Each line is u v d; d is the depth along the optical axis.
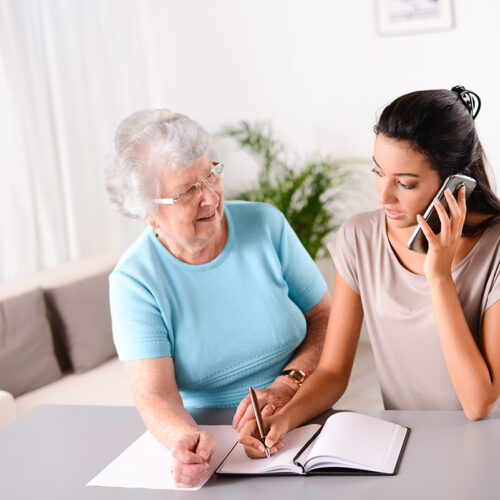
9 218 3.44
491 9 3.34
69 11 3.70
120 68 4.00
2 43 3.36
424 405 1.46
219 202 1.50
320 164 3.81
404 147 1.23
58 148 3.68
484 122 3.47
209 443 1.27
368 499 1.11
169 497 1.21
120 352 1.51
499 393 1.30
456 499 1.07
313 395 1.45
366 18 3.66
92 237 3.88
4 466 1.41
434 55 3.53
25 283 3.21
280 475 1.24
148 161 1.41
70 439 1.50
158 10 4.09
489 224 1.37
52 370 3.07
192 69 4.16
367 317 1.51
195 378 1.58
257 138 3.94
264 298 1.61
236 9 4.00
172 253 1.58
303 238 3.69
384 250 1.47
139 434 1.49
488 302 1.34
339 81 3.82
